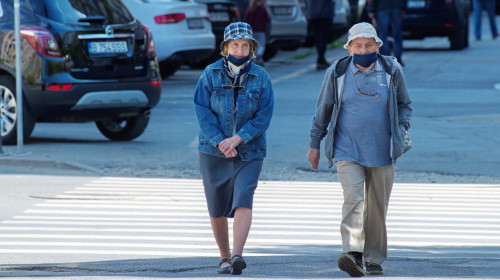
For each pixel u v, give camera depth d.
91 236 22.70
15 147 37.47
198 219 25.30
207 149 18.34
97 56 37.28
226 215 18.67
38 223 24.47
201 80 18.34
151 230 23.59
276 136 40.88
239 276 17.73
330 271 18.48
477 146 38.44
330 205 27.77
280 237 22.88
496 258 20.09
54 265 18.98
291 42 73.81
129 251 20.81
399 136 18.41
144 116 39.75
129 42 38.25
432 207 27.55
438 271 18.47
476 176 33.16
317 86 59.31
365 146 18.48
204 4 59.72
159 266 18.98
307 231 23.73
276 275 17.95
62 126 45.28
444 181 32.31
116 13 38.47
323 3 68.31
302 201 28.39
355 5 91.62
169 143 39.50
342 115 18.59
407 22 78.00
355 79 18.44
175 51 57.56
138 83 38.22
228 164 18.39
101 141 40.19
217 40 65.31
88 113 37.53
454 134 41.38
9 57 36.91
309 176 33.34
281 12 72.50
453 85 58.75
